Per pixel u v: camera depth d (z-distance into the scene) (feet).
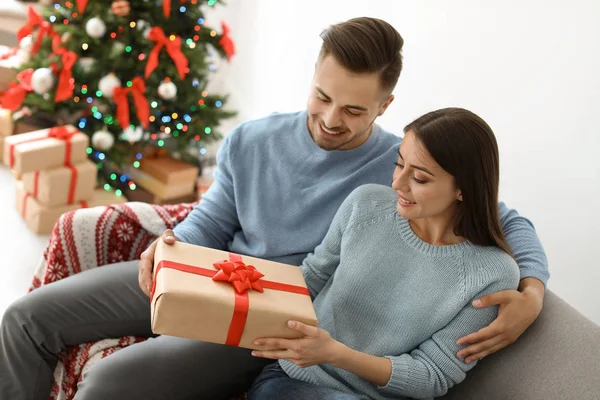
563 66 5.70
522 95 6.09
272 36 9.90
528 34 5.97
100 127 8.69
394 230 4.50
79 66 8.48
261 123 5.32
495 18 6.25
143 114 8.35
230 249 5.45
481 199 4.14
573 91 5.63
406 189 4.18
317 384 4.46
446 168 4.01
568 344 4.10
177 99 8.80
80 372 4.87
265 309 3.91
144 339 5.10
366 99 4.58
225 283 4.07
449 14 6.73
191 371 4.52
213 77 11.39
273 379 4.53
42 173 8.05
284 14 9.55
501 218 4.81
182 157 9.44
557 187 5.85
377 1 7.70
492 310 4.18
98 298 4.97
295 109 9.50
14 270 7.64
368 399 4.38
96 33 8.12
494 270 4.19
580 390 3.87
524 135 6.12
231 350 4.72
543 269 4.42
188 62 8.58
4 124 9.22
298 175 5.16
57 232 5.33
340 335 4.55
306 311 4.05
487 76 6.40
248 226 5.24
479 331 4.12
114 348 4.96
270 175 5.22
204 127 9.11
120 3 8.13
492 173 4.11
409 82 7.37
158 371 4.42
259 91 10.43
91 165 8.33
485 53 6.40
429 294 4.29
